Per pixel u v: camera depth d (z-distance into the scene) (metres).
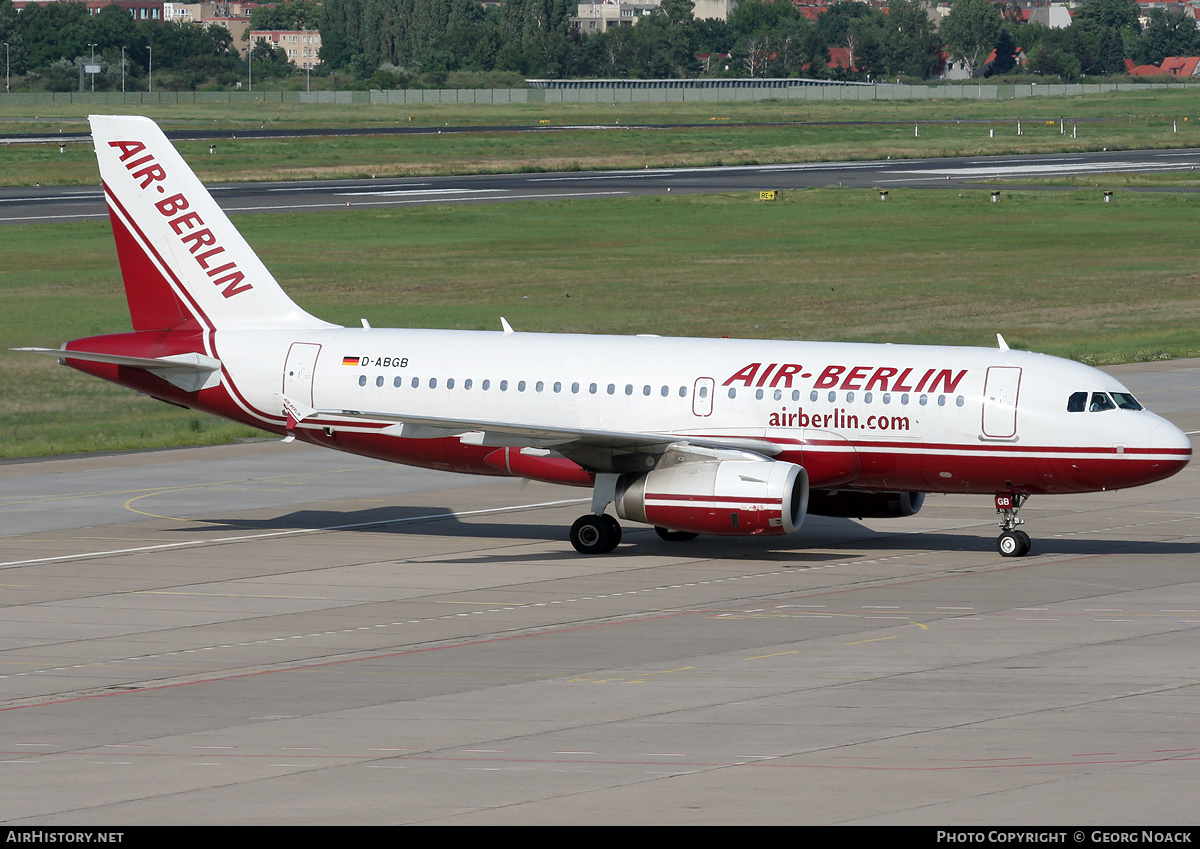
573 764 85.69
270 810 77.25
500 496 196.50
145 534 171.25
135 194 175.50
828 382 157.88
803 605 133.50
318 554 160.12
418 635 123.62
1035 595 136.50
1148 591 137.75
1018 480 153.88
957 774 82.00
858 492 164.75
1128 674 106.38
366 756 88.38
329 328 175.12
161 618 130.75
